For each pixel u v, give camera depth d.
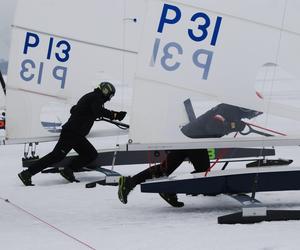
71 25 12.09
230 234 7.12
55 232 7.59
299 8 7.64
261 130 7.86
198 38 7.83
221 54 7.82
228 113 7.93
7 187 11.70
